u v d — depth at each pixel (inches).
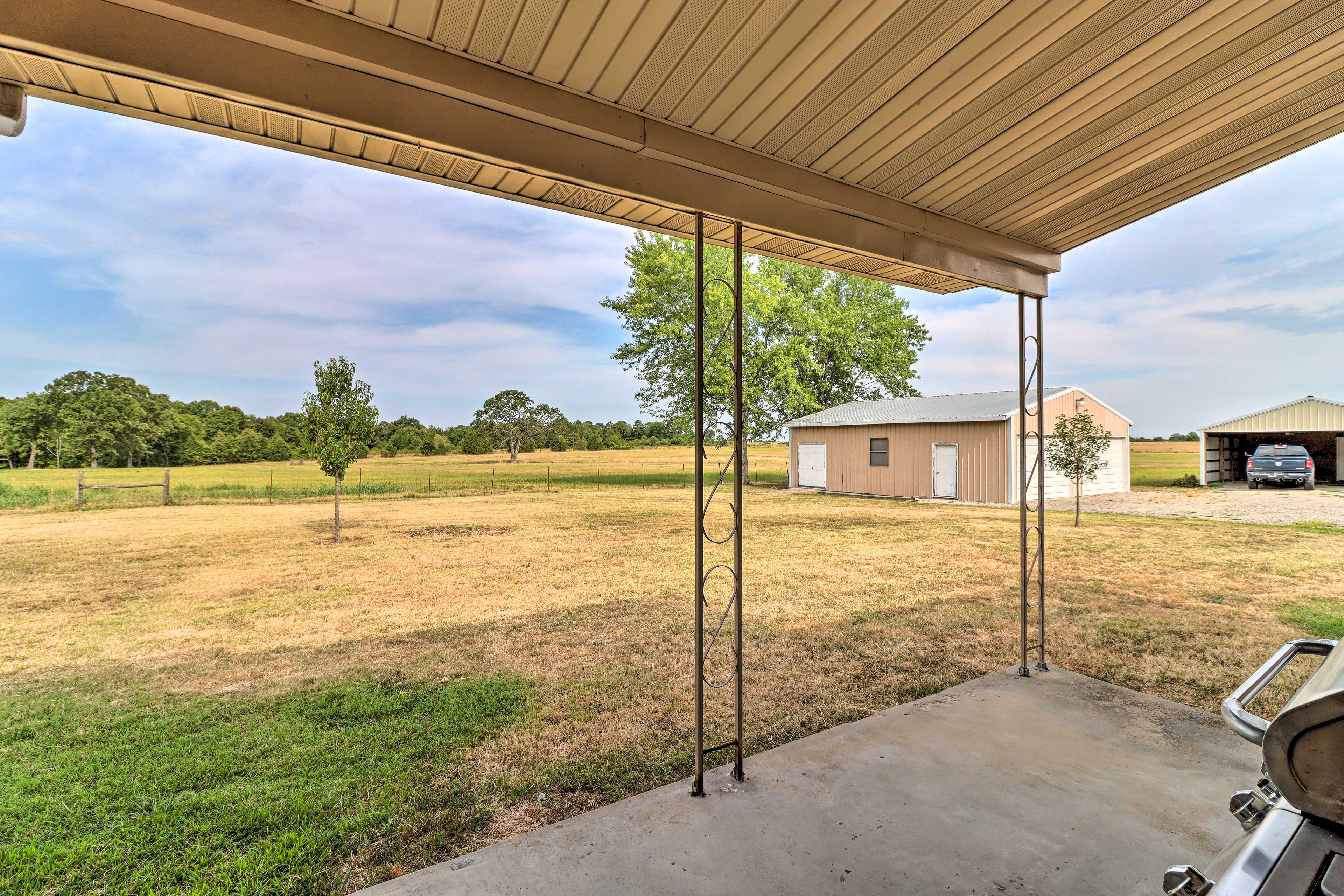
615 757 114.2
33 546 372.2
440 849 87.4
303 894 78.0
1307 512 511.5
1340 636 186.2
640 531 433.7
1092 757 106.6
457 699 143.6
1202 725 119.7
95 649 183.3
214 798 100.7
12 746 120.6
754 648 178.5
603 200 100.4
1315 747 37.9
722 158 92.4
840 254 125.5
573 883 75.4
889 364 1160.8
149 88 61.8
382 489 840.9
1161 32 72.2
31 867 83.1
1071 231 135.9
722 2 61.9
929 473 673.6
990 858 79.2
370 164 85.3
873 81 77.7
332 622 210.8
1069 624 200.1
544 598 243.3
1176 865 76.2
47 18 50.6
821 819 88.9
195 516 542.6
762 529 434.9
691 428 928.3
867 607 225.3
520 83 72.8
